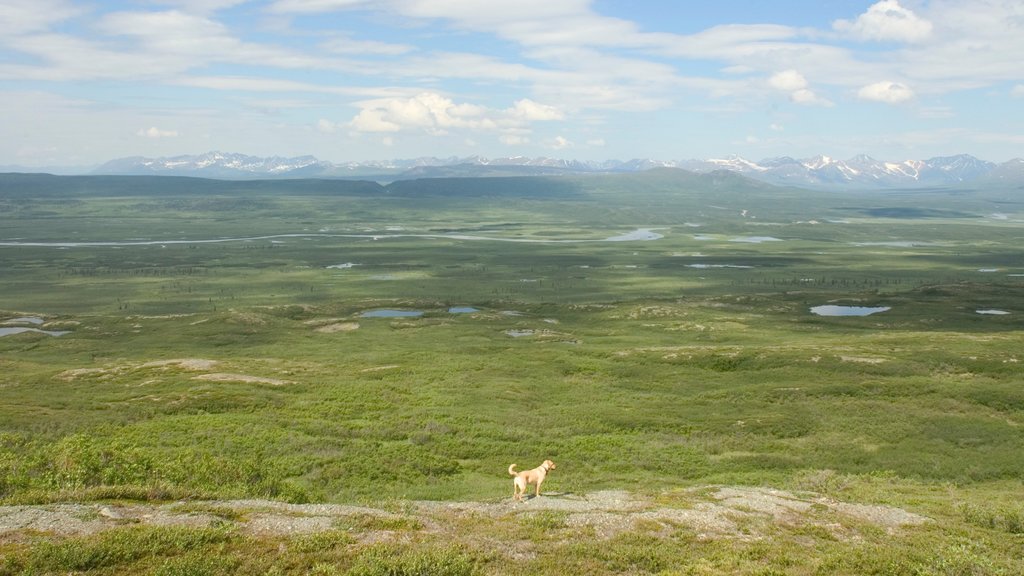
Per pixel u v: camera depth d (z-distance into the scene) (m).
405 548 20.70
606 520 25.70
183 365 87.38
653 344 122.50
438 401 69.75
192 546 19.64
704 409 67.88
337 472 41.88
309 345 127.62
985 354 84.69
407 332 140.50
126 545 18.92
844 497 34.69
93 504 23.53
